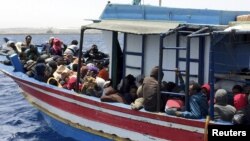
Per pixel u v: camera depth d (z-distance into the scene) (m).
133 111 10.15
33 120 15.98
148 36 11.57
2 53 17.98
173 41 10.95
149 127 9.91
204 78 10.48
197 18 10.69
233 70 10.35
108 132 11.09
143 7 11.48
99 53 16.23
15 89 23.86
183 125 9.16
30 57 16.33
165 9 11.12
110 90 11.16
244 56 10.38
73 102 12.10
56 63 14.59
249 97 8.63
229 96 9.55
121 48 12.73
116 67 12.59
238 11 10.68
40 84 13.49
